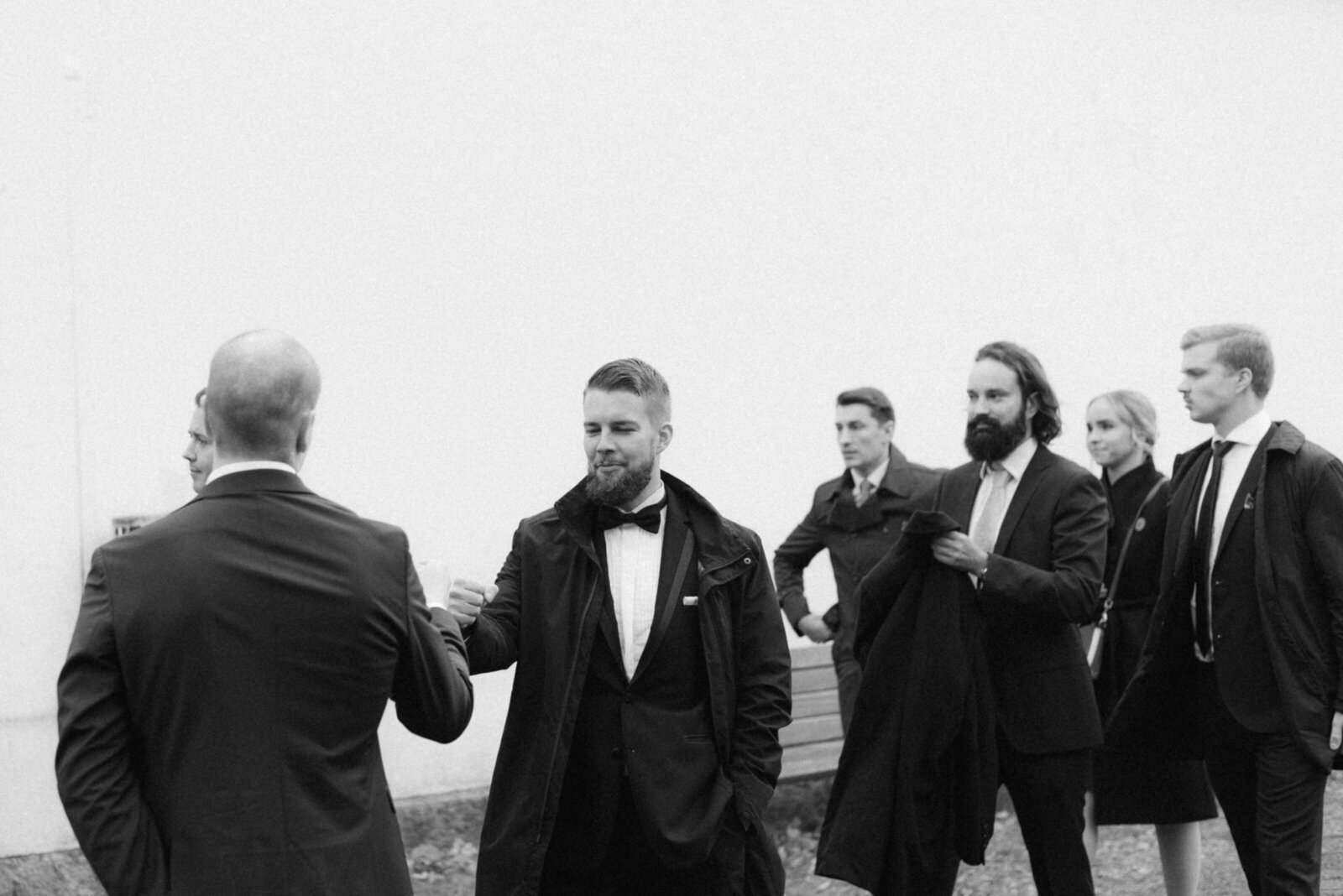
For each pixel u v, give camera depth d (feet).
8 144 17.81
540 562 12.37
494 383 21.29
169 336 18.76
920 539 14.64
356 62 20.25
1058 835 14.76
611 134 22.48
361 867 8.61
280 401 9.02
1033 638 14.85
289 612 8.64
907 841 14.40
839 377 24.81
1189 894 17.61
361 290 20.20
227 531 8.73
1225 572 14.56
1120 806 17.62
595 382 12.39
